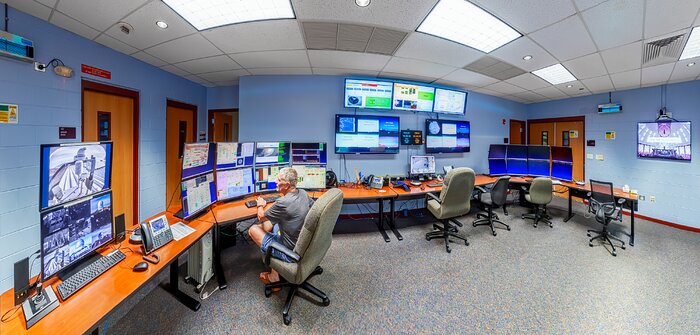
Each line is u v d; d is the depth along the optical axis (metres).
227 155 2.58
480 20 2.11
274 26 2.21
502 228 3.62
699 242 3.18
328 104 3.82
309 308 1.89
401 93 3.86
